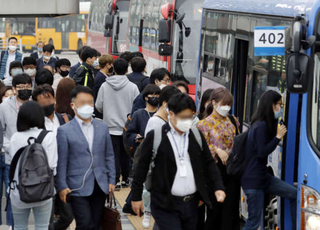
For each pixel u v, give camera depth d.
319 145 12.32
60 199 14.05
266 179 13.52
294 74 11.71
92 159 13.31
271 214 14.73
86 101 13.12
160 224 11.65
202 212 12.41
